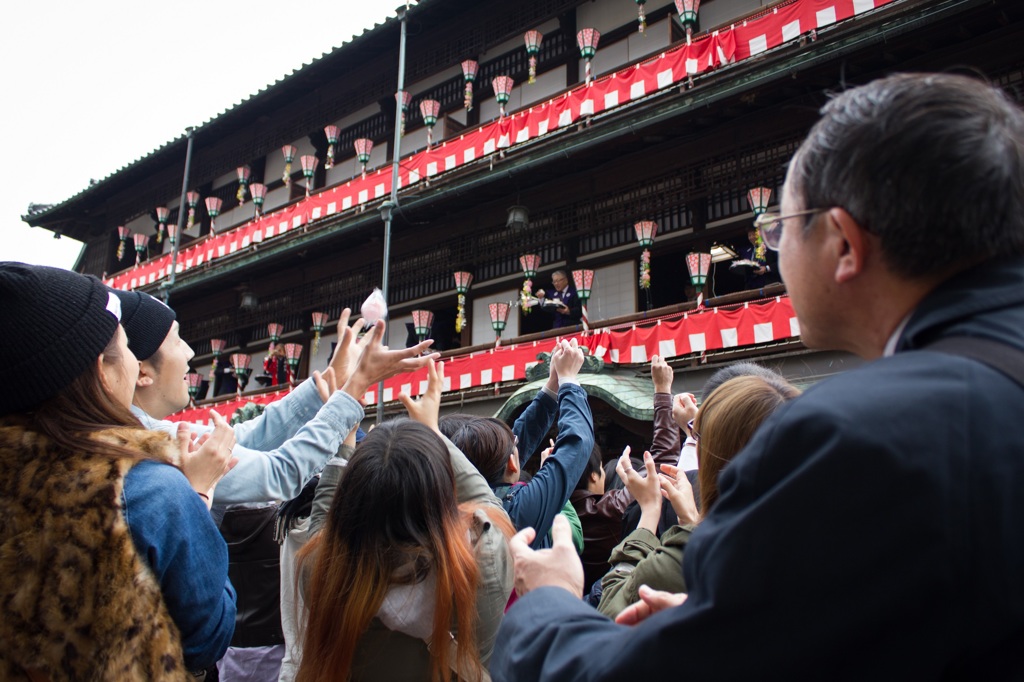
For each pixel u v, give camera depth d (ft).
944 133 3.12
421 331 41.47
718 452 6.14
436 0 45.96
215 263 55.36
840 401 2.87
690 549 3.17
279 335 51.72
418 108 51.21
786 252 3.81
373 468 6.18
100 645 4.44
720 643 2.81
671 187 36.94
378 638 6.10
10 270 5.02
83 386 5.13
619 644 3.17
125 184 73.05
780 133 33.37
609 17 41.91
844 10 28.12
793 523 2.72
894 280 3.34
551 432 35.09
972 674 2.75
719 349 31.24
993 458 2.68
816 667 2.70
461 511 6.75
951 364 2.91
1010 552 2.61
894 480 2.61
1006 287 3.15
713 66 31.71
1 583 4.47
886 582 2.60
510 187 42.22
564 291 38.11
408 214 45.47
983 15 26.30
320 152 57.36
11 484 4.64
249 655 9.83
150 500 4.84
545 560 4.26
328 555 6.18
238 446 7.50
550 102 37.81
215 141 65.36
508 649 3.77
